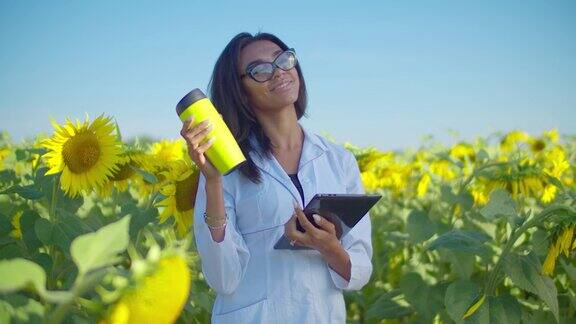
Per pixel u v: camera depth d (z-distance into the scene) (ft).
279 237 8.74
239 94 9.03
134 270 3.78
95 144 10.01
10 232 10.00
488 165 13.57
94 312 3.92
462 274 12.09
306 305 8.61
